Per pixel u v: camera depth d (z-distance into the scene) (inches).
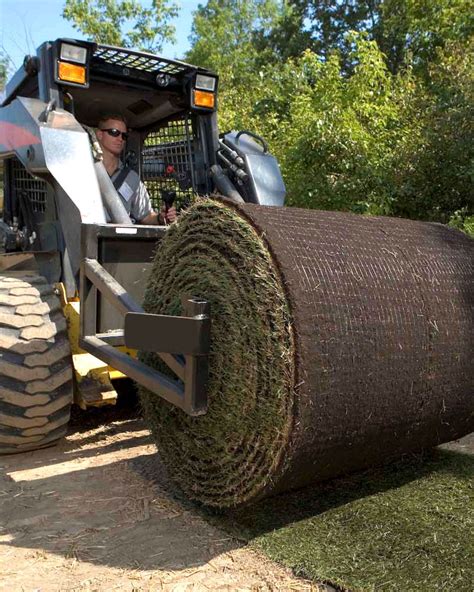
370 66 341.7
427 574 88.1
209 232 106.1
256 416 97.6
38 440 137.0
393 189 313.4
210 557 95.7
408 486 119.1
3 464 134.6
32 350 129.9
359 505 110.9
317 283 96.3
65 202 141.2
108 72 174.1
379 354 101.0
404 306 106.5
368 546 96.4
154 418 119.2
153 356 118.4
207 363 100.8
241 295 99.5
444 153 314.2
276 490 101.3
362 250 108.0
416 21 476.7
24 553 97.7
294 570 90.7
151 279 120.2
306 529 102.6
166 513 110.8
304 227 104.8
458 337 114.4
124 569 92.7
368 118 339.6
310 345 92.5
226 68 840.3
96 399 136.3
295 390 92.3
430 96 353.7
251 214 100.6
